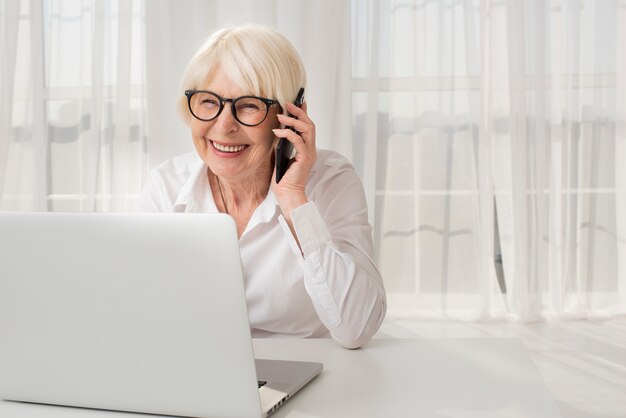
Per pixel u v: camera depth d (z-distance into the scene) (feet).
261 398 3.34
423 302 12.61
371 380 3.73
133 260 3.07
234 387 3.09
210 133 5.09
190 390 3.15
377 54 12.10
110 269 3.11
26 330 3.31
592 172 12.39
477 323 12.23
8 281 3.25
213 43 5.07
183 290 3.05
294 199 4.91
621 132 12.28
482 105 12.20
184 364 3.13
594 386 8.90
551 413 3.26
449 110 12.30
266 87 5.04
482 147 12.26
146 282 3.08
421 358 4.10
